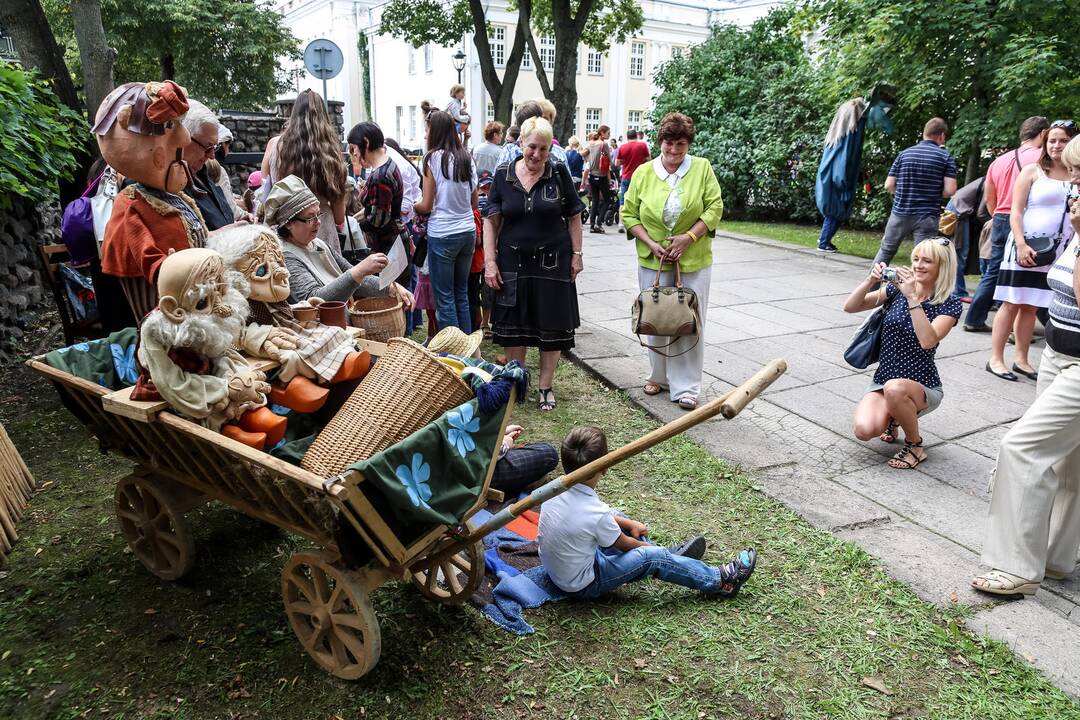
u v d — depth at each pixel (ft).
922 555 11.27
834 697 8.55
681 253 15.89
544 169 15.51
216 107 80.94
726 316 24.79
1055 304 10.16
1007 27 30.48
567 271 15.96
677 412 16.58
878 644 9.41
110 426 9.77
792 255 36.52
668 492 13.19
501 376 8.68
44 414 16.14
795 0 40.96
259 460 7.50
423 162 17.62
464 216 17.88
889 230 26.40
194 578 10.61
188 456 9.00
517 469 12.60
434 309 20.25
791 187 47.73
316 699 8.45
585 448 9.42
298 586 8.66
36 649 9.20
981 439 15.34
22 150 19.08
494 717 8.23
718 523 12.20
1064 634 9.55
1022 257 17.79
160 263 8.63
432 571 9.77
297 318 9.41
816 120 46.03
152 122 8.79
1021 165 20.65
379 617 9.77
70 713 8.23
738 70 52.24
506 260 15.90
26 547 11.34
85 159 23.52
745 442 15.17
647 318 15.55
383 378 8.11
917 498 12.97
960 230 25.35
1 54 24.62
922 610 10.03
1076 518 10.46
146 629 9.56
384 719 8.16
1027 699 8.52
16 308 20.85
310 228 10.78
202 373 8.29
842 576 10.76
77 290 16.53
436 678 8.76
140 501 10.34
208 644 9.29
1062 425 9.69
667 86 57.26
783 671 8.96
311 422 9.27
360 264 10.43
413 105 118.11
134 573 10.75
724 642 9.43
